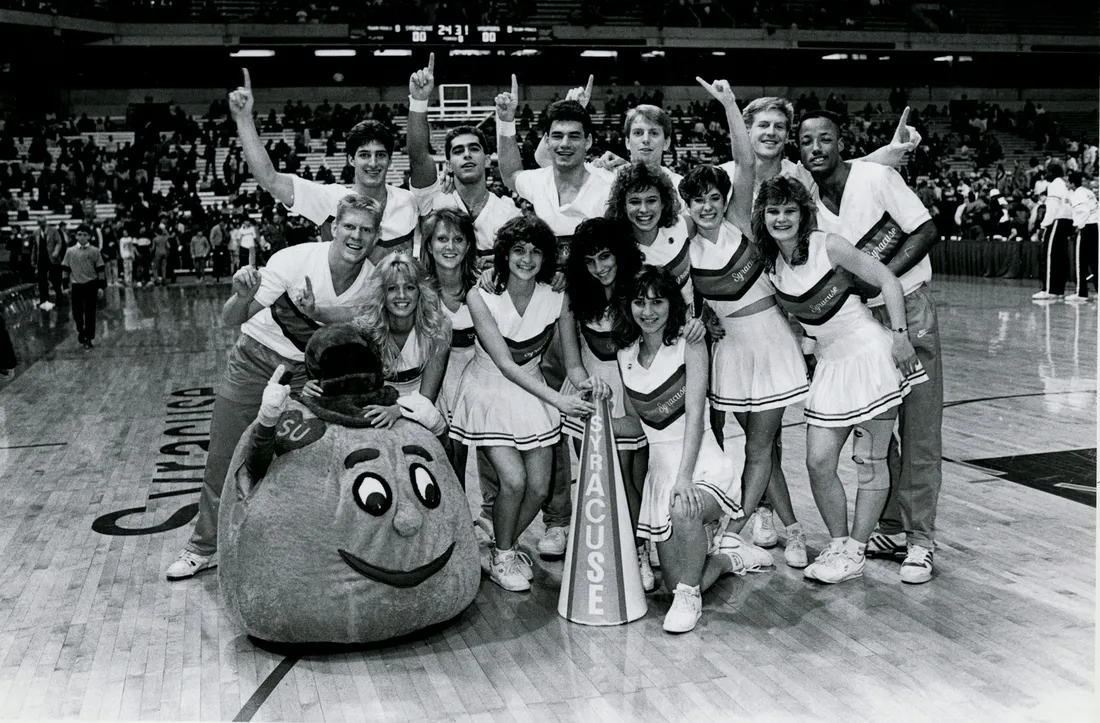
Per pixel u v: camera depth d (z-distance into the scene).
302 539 3.34
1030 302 13.29
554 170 4.40
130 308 16.70
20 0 25.41
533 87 30.89
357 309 3.89
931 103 32.19
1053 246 13.34
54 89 28.53
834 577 3.96
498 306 3.93
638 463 4.17
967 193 19.28
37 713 3.04
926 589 3.88
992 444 6.07
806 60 31.59
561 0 31.72
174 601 3.97
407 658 3.40
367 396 3.57
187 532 4.88
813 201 3.78
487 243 4.64
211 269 24.64
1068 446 5.97
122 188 24.25
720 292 3.91
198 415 7.84
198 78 29.38
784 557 4.32
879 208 3.99
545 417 4.02
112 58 28.67
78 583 4.18
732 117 3.94
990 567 4.09
